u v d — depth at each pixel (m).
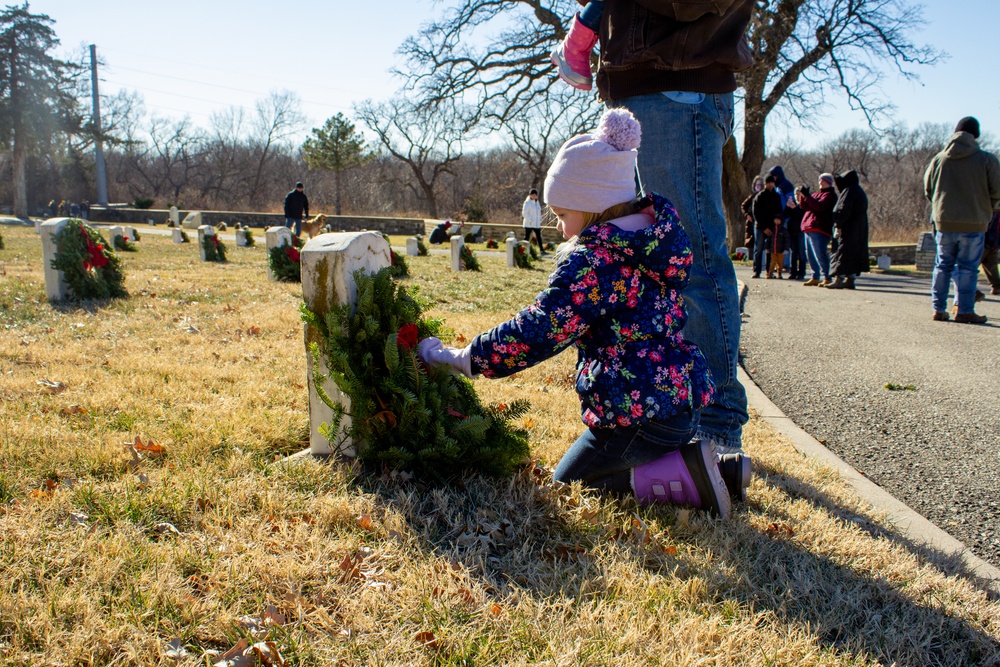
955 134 7.90
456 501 2.50
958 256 8.12
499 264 16.59
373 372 2.61
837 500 2.91
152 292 8.00
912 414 4.46
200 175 72.12
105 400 3.47
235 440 2.95
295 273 9.90
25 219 44.78
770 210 14.48
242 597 1.87
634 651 1.75
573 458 2.63
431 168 67.12
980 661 1.87
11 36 48.50
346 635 1.74
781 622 1.94
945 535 2.71
